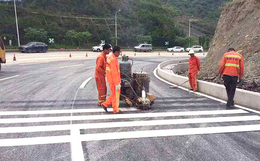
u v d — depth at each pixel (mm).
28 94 7559
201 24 83125
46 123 4863
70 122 4945
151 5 66125
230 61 6309
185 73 16938
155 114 5625
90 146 3799
